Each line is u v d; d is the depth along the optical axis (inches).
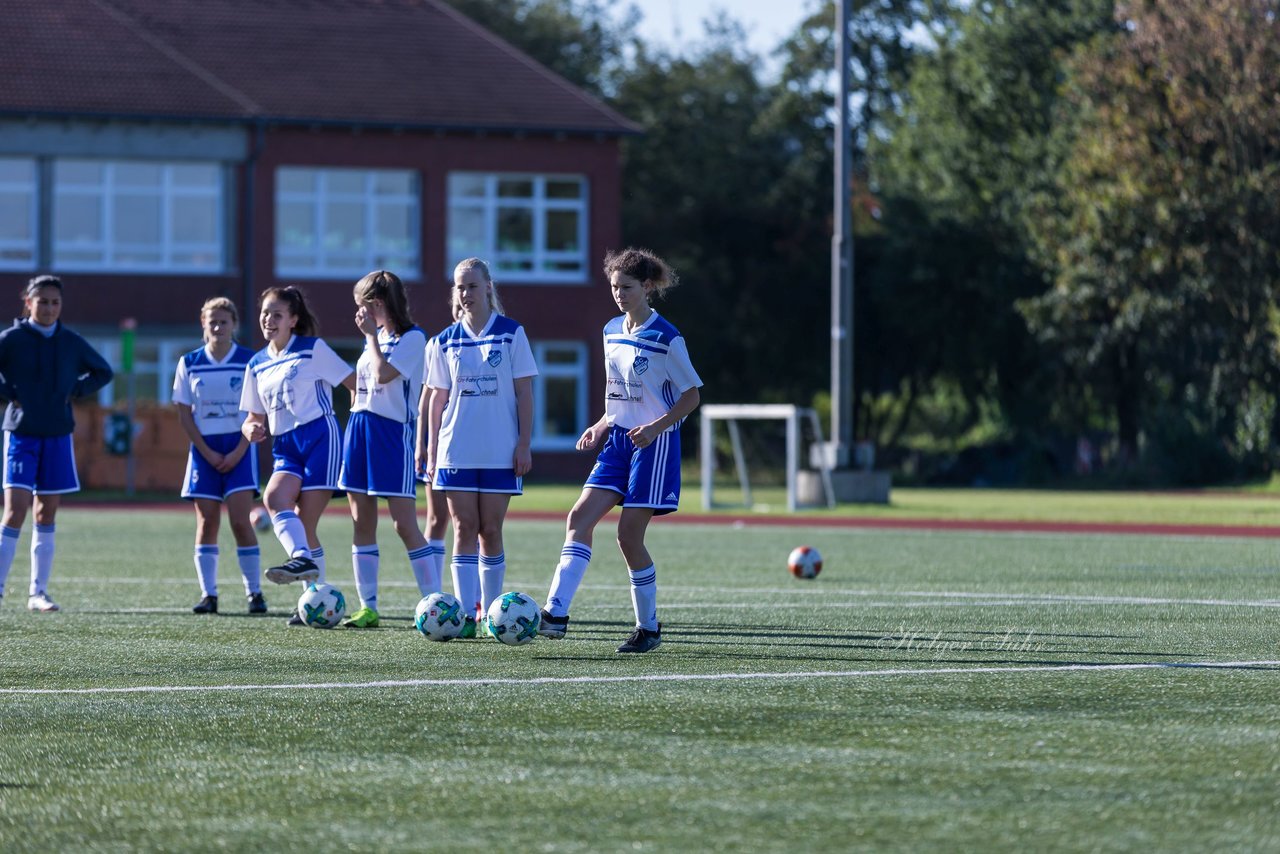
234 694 601.9
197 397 931.3
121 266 3592.5
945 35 4288.9
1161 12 3398.1
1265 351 3472.0
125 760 483.5
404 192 3740.2
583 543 743.7
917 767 465.7
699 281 4867.1
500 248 3794.3
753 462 4559.5
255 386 887.7
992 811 413.4
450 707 570.3
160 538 1668.3
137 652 730.8
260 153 3614.7
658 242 4982.8
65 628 833.5
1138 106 3430.1
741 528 1893.5
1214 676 641.6
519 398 792.9
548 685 621.0
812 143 4936.0
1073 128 3762.3
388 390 841.5
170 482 3171.8
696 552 1456.7
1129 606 944.9
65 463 940.6
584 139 3809.1
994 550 1491.1
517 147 3767.2
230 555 1412.4
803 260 4773.6
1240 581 1135.0
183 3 3897.6
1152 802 422.6
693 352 4837.6
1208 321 3565.5
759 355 4894.2
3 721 547.2
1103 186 3454.7
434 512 906.1
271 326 879.1
